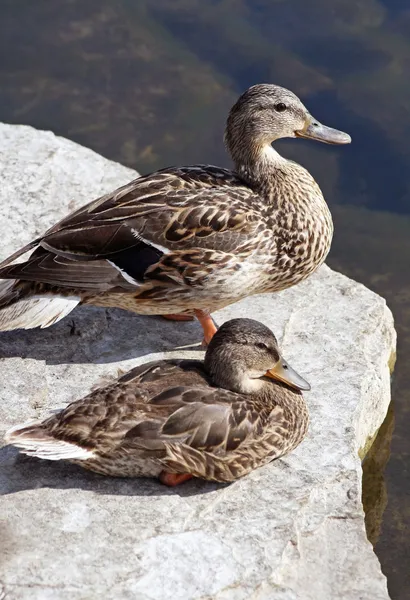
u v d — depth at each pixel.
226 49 16.50
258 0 17.31
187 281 9.97
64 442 8.33
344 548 8.43
